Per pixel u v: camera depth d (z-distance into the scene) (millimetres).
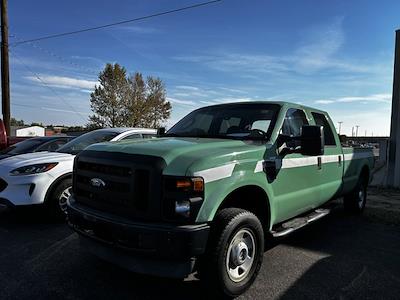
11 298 3742
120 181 3643
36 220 6750
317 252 5316
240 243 3822
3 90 18188
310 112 5656
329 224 6969
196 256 3469
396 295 3994
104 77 54406
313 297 3900
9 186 6152
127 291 3934
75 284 4082
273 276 4410
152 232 3320
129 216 3574
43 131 71188
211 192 3535
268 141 4449
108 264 4641
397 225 6980
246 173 3928
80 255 4941
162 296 3834
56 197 6461
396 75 11641
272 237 4449
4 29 18047
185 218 3385
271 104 5074
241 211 3822
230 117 5094
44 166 6375
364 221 7230
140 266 3531
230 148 3973
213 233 3588
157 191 3436
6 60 18156
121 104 55188
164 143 4008
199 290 3963
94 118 54938
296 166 4836
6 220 6766
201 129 5148
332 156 5945
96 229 3748
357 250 5449
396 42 11633
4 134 14266
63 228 6203
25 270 4445
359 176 7375
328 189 5855
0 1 18016
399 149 11562
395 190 11336
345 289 4109
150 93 58344
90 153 4109
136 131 8320
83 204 4145
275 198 4430
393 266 4836
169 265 3445
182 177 3396
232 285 3709
